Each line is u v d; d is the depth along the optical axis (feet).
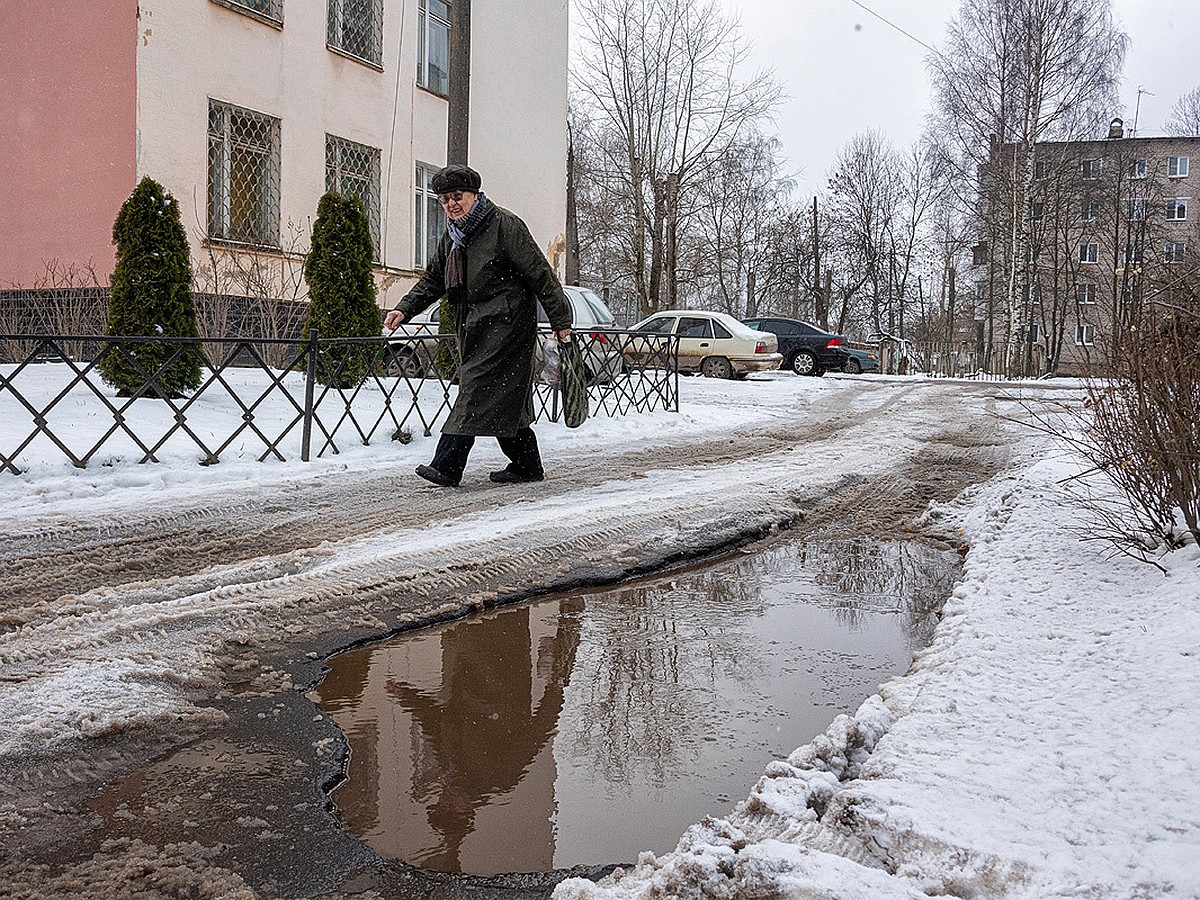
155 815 7.29
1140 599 10.77
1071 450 14.24
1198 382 11.60
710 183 123.54
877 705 8.43
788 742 9.20
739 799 8.02
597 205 117.50
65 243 40.91
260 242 44.60
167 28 39.17
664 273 116.37
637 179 110.63
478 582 14.08
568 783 8.27
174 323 26.50
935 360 160.25
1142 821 5.94
